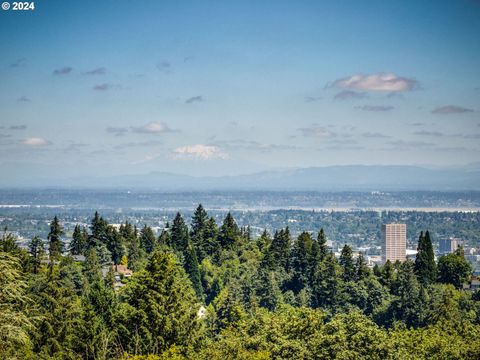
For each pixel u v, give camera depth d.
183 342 82.00
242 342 75.69
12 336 48.91
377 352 70.06
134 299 86.19
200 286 152.25
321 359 70.81
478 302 136.00
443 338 79.25
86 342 80.88
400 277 142.50
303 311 78.62
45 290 88.75
